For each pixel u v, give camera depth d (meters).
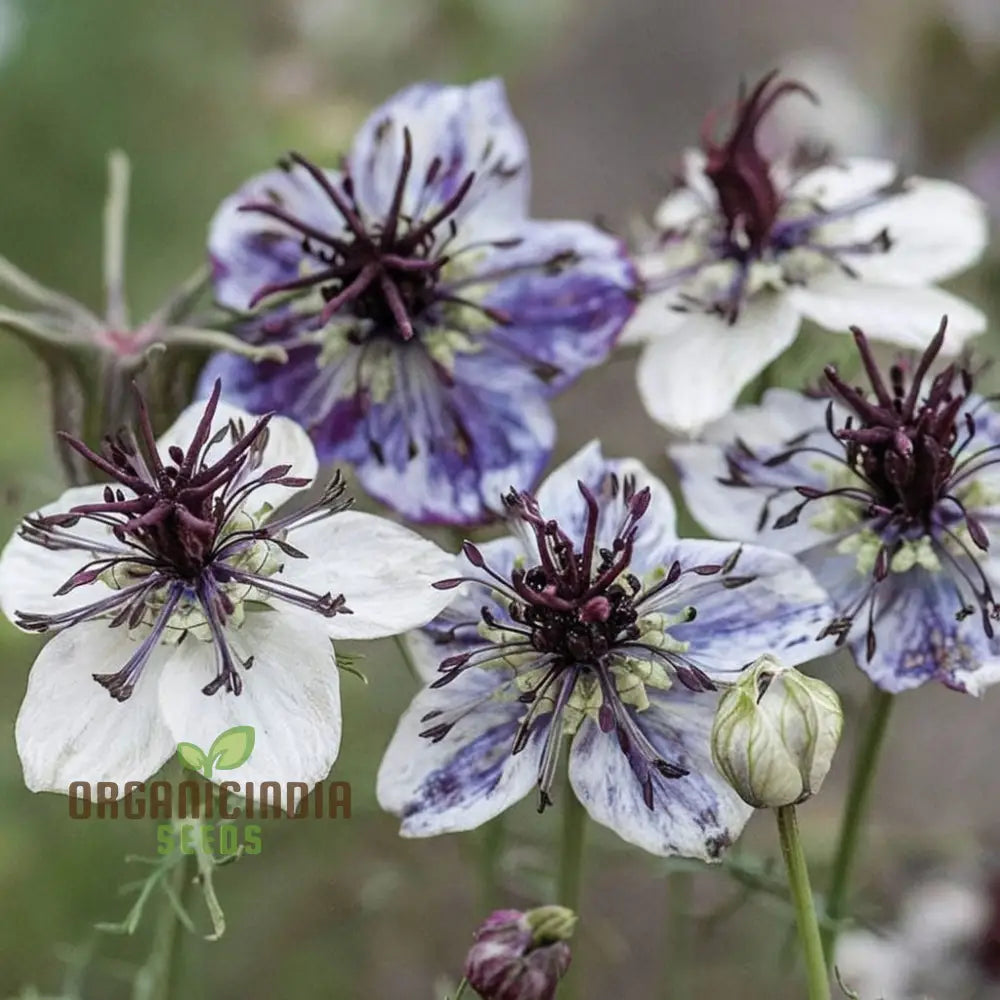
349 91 0.79
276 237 0.61
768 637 0.56
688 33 1.29
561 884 0.58
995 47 0.85
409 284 0.60
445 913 0.77
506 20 0.83
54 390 0.61
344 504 0.56
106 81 0.88
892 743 0.85
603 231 0.62
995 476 0.58
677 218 0.63
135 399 0.60
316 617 0.56
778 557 0.57
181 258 0.86
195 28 0.89
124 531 0.56
